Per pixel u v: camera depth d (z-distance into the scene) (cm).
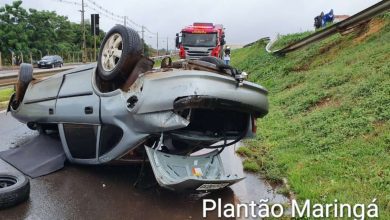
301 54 1742
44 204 509
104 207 505
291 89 1314
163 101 496
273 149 770
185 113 504
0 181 524
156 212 496
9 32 5228
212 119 556
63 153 662
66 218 471
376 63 1060
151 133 518
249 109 538
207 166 543
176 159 524
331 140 711
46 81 711
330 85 1080
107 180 601
